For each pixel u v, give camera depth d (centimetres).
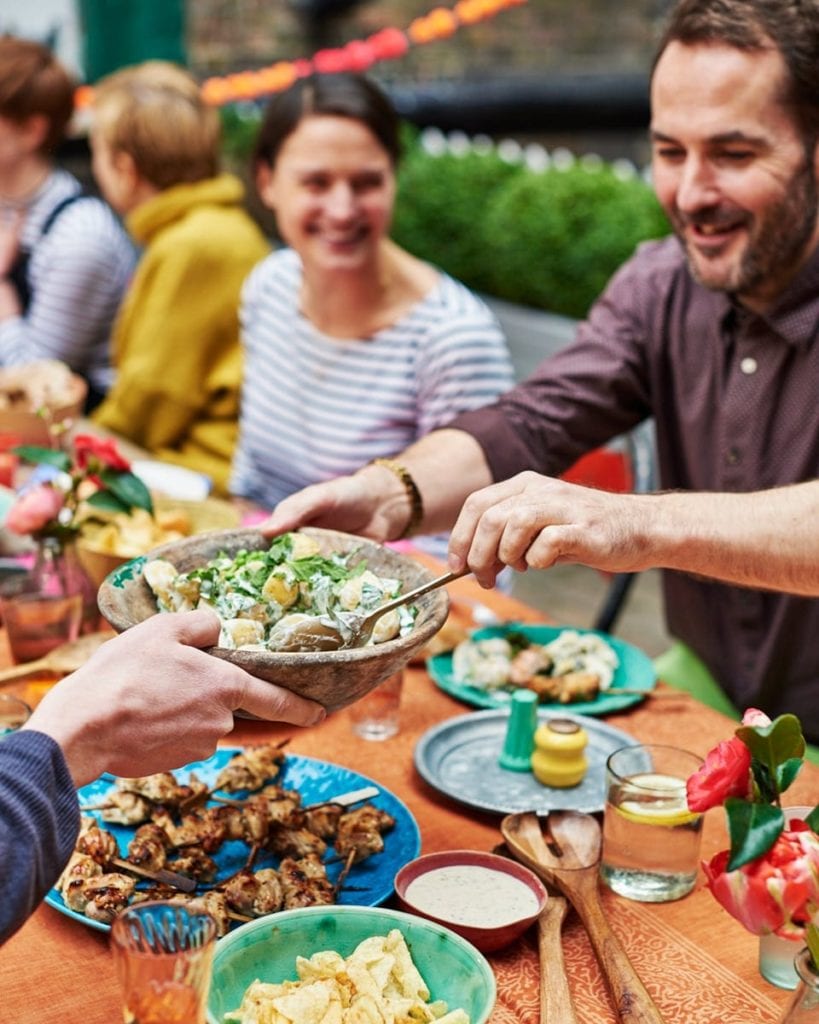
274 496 286
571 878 126
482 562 131
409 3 845
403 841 135
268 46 818
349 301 258
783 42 168
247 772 145
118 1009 112
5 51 355
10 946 121
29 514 181
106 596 126
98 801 142
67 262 364
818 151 176
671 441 215
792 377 192
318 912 111
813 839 93
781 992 115
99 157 343
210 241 318
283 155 251
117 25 737
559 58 888
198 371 323
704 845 140
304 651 121
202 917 94
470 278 590
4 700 146
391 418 260
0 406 263
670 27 178
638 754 137
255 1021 102
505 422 196
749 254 180
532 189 552
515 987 115
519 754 156
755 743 94
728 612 205
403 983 106
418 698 176
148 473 262
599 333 212
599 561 132
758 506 142
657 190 188
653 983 116
